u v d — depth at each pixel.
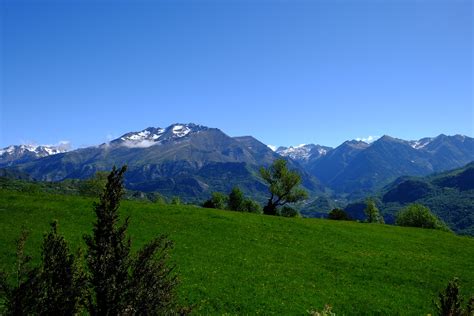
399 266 48.62
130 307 10.98
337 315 31.64
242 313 29.67
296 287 36.91
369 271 45.41
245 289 34.47
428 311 34.56
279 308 31.22
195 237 51.03
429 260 53.47
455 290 13.95
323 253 51.34
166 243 12.57
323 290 37.22
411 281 43.22
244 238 54.06
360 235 65.19
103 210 11.76
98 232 11.60
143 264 11.59
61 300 11.17
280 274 40.41
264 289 35.06
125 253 11.51
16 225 45.66
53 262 11.80
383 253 54.69
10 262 32.66
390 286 40.91
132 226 52.38
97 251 11.42
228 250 47.16
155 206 66.69
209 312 28.95
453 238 74.75
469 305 13.76
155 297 11.36
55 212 53.94
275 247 51.59
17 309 10.88
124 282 11.20
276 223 66.06
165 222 56.41
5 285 11.38
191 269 37.94
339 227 70.38
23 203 56.91
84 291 11.60
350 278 42.38
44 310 11.04
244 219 65.44
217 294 32.31
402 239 66.56
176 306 12.21
